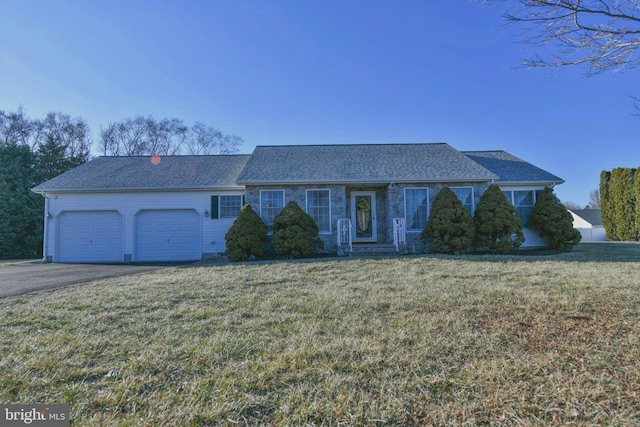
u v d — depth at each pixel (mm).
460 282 6219
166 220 13891
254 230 11742
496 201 12023
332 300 5062
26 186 20109
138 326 3973
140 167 15609
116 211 13820
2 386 2600
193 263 11609
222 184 13781
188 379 2695
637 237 19625
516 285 5867
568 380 2562
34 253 19750
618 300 4707
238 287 6184
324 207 12852
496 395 2391
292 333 3674
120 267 10844
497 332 3584
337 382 2600
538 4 3537
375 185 13328
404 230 12273
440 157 14500
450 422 2117
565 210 13164
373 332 3658
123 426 2105
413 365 2865
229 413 2232
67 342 3502
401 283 6285
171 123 31922
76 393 2494
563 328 3670
